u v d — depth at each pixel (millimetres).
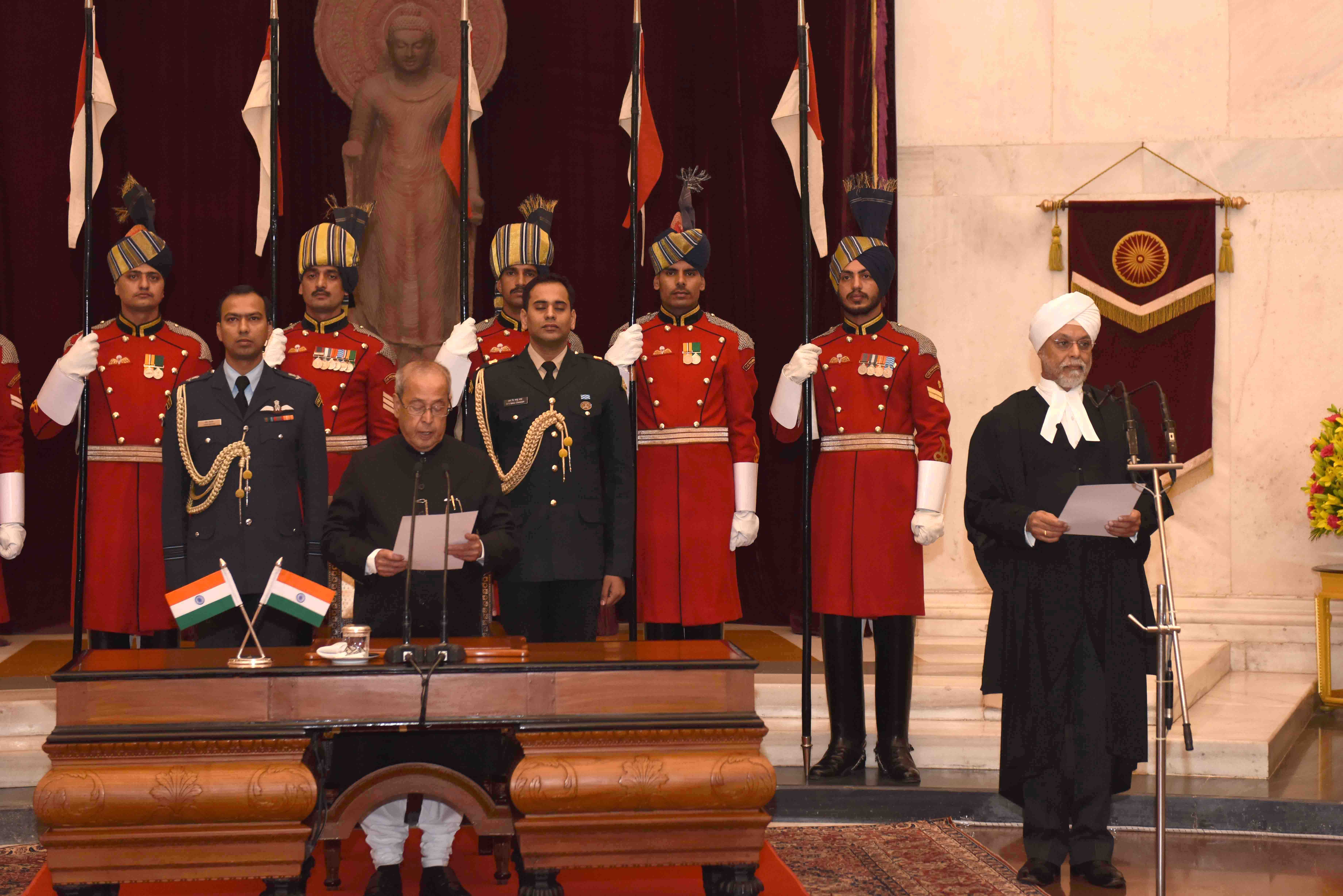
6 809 4336
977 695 5297
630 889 3766
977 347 6859
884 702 4828
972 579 6820
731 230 6824
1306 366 6730
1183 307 6656
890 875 3879
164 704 3057
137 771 3002
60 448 6578
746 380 4922
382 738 3662
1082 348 3994
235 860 3029
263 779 3021
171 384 5004
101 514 4922
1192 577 6805
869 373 4820
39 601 6605
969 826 4562
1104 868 3830
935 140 6891
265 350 4625
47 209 6559
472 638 3570
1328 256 6715
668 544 4793
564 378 4332
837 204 6625
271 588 3342
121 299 5195
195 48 6648
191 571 4254
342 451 5020
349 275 5164
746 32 6785
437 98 6516
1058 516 3885
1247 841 4402
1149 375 6707
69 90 6566
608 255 6902
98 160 5164
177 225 6645
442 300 6539
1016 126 6879
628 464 4355
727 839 3184
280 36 6613
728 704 3225
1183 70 6820
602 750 3162
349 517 3797
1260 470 6758
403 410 3723
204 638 4230
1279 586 6746
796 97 5207
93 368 4773
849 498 4801
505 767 3682
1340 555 6676
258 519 4238
